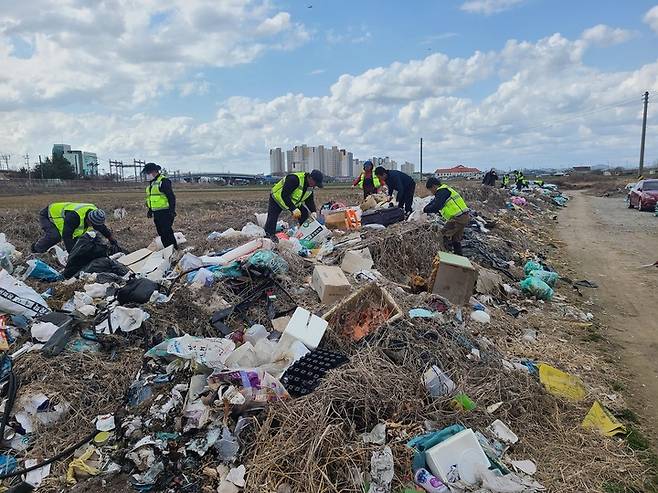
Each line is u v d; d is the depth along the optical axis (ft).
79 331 15.44
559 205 90.53
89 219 24.75
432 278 21.71
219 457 11.00
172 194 27.04
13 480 11.20
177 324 16.28
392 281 23.54
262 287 18.80
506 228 42.37
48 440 12.15
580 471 11.27
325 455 10.52
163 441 11.39
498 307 22.71
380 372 13.00
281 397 11.91
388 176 33.22
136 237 39.58
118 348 15.20
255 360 13.97
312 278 20.16
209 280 18.75
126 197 102.12
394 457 11.02
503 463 11.35
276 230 30.99
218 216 52.21
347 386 12.04
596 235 48.88
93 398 13.30
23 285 16.87
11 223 44.93
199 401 12.14
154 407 12.30
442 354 14.58
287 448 10.53
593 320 22.24
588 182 200.23
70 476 11.12
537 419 13.19
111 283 20.07
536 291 24.67
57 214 24.86
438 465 10.51
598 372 16.48
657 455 12.19
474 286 23.29
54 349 14.42
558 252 39.73
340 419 11.30
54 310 17.52
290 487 10.09
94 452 11.66
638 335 20.31
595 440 12.50
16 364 13.89
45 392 12.94
